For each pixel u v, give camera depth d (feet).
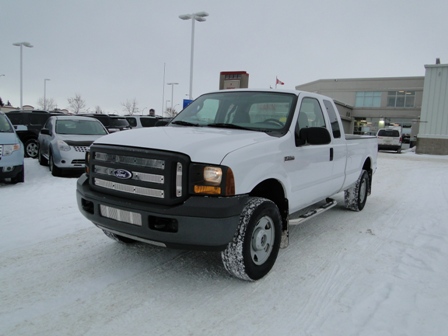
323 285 11.88
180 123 15.37
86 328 9.18
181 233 10.05
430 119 85.97
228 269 11.35
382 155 78.59
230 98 15.66
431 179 39.52
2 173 26.09
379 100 164.55
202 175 10.18
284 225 13.29
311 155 14.51
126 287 11.35
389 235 17.47
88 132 35.70
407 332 9.36
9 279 11.70
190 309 10.18
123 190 11.12
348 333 9.25
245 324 9.53
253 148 11.39
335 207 23.20
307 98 15.34
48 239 15.51
